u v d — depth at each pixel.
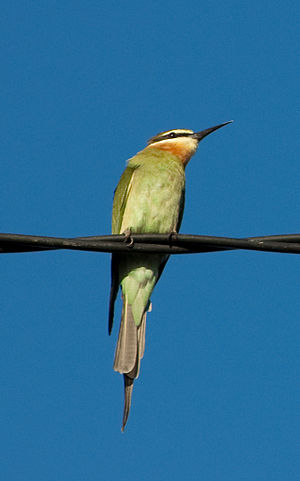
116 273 11.70
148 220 11.83
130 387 11.25
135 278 11.59
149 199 11.84
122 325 11.62
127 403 11.12
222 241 8.77
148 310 11.76
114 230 12.45
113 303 11.75
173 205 12.02
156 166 12.13
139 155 12.75
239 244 8.75
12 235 8.01
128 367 11.39
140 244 8.94
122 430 10.79
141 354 11.53
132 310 11.64
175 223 12.10
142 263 11.52
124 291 11.67
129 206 11.96
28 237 8.07
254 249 8.75
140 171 12.12
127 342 11.53
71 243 8.41
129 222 11.87
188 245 9.11
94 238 8.70
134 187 12.02
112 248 8.78
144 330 11.66
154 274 11.66
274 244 8.69
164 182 11.97
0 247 8.12
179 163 12.57
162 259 11.89
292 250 8.70
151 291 11.73
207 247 9.09
